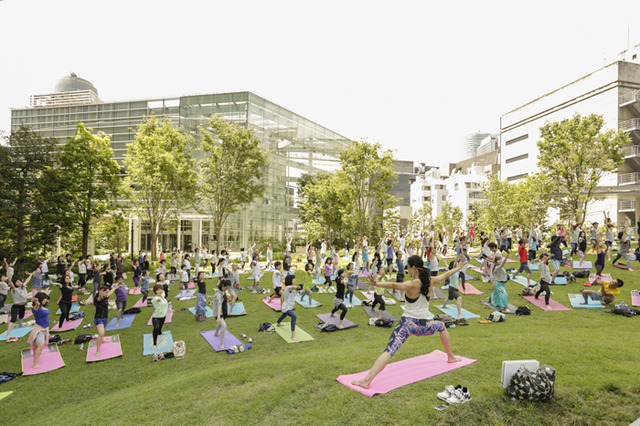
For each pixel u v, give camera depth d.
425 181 86.69
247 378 6.50
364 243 21.72
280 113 47.88
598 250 15.67
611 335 9.02
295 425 4.54
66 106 53.66
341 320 12.05
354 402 4.93
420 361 6.32
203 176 31.20
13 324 12.12
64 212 26.45
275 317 13.83
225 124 31.17
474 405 4.68
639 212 35.25
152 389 6.61
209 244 43.38
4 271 23.53
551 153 28.78
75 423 5.34
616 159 26.70
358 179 34.12
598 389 5.10
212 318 13.95
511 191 33.00
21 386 8.34
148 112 49.69
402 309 14.40
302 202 52.62
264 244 42.00
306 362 7.14
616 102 43.09
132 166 30.27
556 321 12.05
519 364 5.11
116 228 43.94
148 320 13.77
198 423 4.83
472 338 8.82
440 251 30.62
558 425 4.35
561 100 51.25
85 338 11.37
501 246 23.73
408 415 4.53
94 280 16.94
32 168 25.28
